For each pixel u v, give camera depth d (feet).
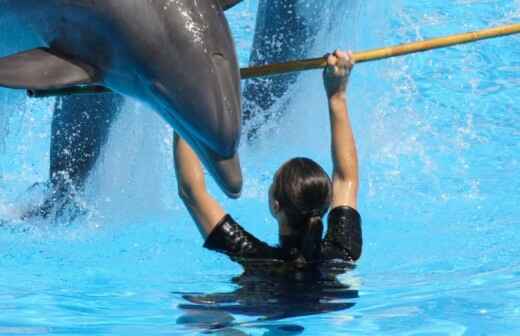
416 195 75.87
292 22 78.18
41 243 65.05
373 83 95.30
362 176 80.02
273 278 51.11
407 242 63.41
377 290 51.70
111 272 57.93
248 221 70.33
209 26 47.65
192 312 48.96
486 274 55.36
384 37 95.71
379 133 88.33
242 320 47.14
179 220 70.33
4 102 69.31
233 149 46.80
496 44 109.19
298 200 49.80
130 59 48.42
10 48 54.85
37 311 50.42
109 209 72.08
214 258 59.98
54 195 72.54
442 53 106.63
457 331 46.24
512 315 48.29
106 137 72.74
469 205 73.20
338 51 54.95
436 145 86.84
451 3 119.85
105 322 48.08
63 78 48.29
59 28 49.96
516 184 78.18
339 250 52.60
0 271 58.49
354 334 45.47
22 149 86.48
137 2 47.73
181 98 47.26
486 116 93.30
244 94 80.43
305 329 45.80
